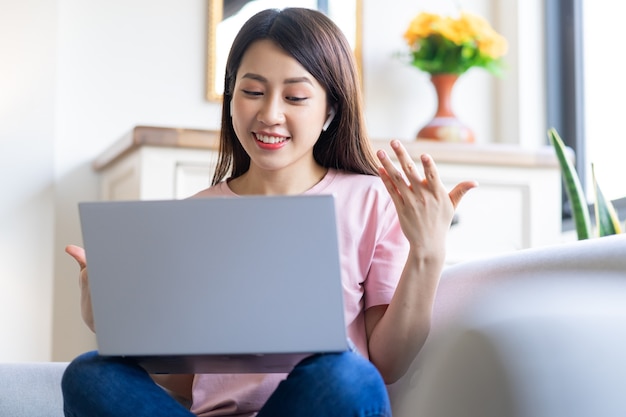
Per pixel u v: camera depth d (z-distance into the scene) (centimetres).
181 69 335
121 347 121
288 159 153
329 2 348
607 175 338
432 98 357
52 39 315
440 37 329
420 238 138
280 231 115
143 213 118
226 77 163
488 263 137
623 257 124
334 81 155
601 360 121
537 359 123
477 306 132
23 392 162
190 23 337
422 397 140
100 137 325
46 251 308
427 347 141
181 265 118
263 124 151
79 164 322
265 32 152
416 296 139
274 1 343
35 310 305
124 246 119
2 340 302
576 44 356
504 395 124
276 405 122
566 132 357
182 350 119
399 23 356
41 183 310
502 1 369
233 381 151
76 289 318
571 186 222
